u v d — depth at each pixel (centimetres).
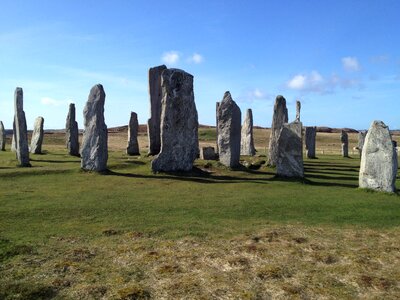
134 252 1166
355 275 1019
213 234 1345
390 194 2066
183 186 2262
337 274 1033
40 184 2228
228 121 2936
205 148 3425
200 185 2302
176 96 2664
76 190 2084
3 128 4450
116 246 1215
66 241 1257
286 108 3150
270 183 2408
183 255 1140
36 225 1426
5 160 3156
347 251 1190
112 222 1488
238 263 1084
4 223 1438
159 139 3616
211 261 1105
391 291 944
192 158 2723
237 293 922
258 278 1002
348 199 1947
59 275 1006
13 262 1072
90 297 901
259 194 2066
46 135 8044
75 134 3897
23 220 1486
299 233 1369
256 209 1725
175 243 1248
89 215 1584
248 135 4072
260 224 1484
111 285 958
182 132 2683
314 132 4422
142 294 912
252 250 1178
